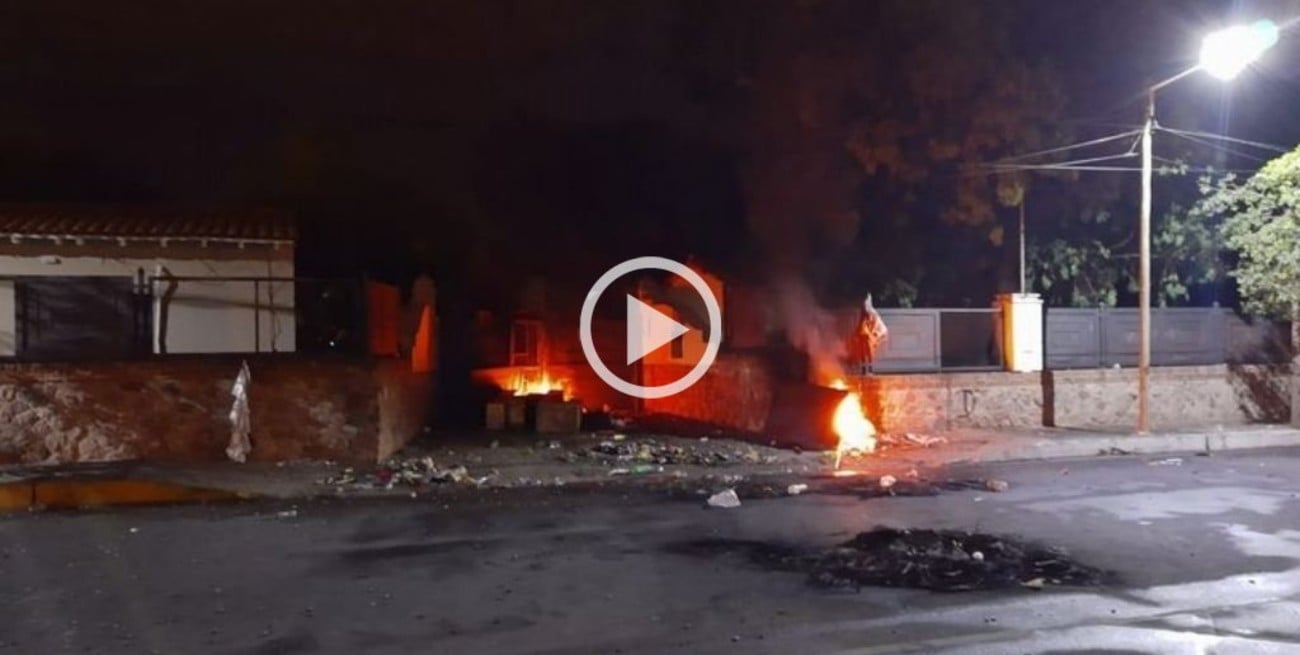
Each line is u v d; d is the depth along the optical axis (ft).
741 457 55.06
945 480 48.37
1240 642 24.13
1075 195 70.54
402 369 59.41
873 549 33.37
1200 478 48.73
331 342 63.00
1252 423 70.13
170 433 50.65
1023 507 41.01
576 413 66.69
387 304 63.87
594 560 32.45
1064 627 25.29
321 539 35.88
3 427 48.37
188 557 33.22
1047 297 73.61
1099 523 37.68
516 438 63.26
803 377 66.28
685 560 32.32
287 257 61.67
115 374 49.98
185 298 60.44
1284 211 67.46
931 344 65.05
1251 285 67.92
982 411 64.85
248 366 51.29
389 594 28.66
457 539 35.76
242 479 46.73
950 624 25.58
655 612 26.76
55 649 24.07
